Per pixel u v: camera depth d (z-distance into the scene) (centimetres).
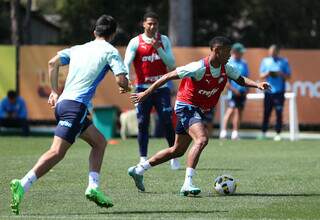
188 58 7531
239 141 6425
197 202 2905
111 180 3572
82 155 4931
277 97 6544
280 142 6331
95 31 2753
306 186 3397
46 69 7594
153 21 3988
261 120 7462
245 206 2817
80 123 2642
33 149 5384
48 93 7575
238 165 4331
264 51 7419
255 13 10531
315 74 7475
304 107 7506
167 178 3647
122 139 6794
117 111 7419
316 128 8162
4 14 11044
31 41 11156
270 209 2752
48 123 8044
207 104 3072
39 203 2869
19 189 2552
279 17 10562
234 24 10788
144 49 3997
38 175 2598
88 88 2661
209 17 10625
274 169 4122
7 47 7606
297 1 10594
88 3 10431
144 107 3969
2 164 4281
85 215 2594
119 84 2673
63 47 7556
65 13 10550
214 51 2962
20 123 7181
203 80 3003
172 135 4009
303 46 10725
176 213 2648
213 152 5275
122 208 2756
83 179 3594
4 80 7619
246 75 6412
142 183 3175
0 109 7200
